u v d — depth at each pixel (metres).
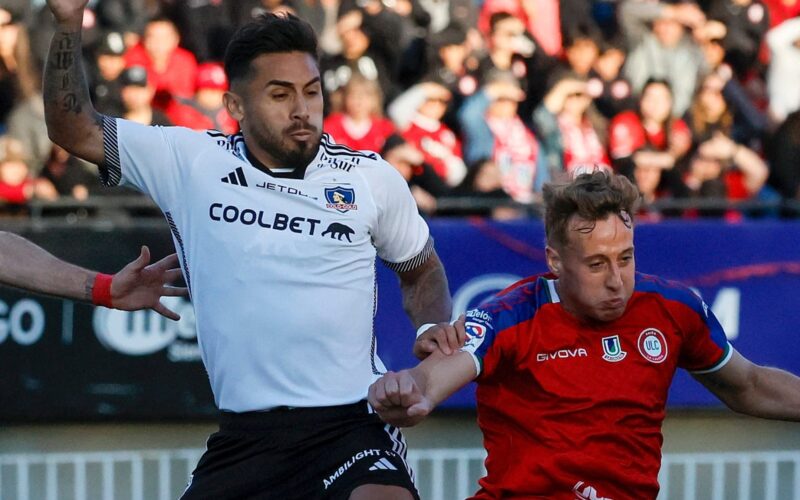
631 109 26.52
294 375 11.86
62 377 20.55
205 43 26.70
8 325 20.45
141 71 23.98
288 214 11.88
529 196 24.61
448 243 21.36
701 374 11.91
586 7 29.23
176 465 21.06
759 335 21.94
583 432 11.17
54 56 11.51
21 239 12.46
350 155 12.30
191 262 12.04
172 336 20.86
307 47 11.85
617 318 11.26
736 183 25.89
